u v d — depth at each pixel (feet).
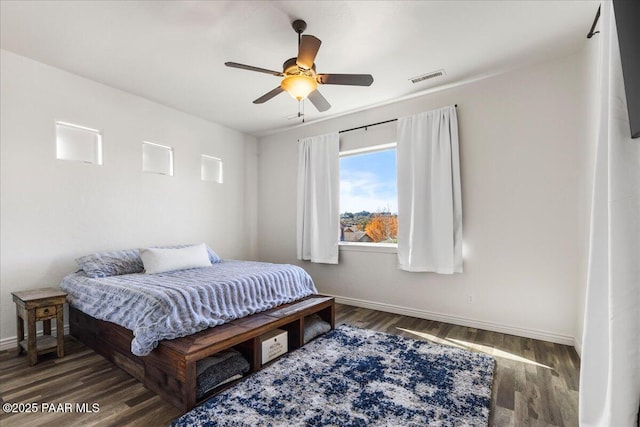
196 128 14.33
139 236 12.16
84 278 9.24
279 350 8.11
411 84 11.00
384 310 12.78
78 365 7.77
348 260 13.88
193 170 14.19
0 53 8.86
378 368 7.47
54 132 9.91
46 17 7.43
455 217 10.89
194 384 5.95
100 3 6.96
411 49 8.82
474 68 9.93
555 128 9.41
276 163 16.75
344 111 13.64
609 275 3.68
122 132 11.64
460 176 10.99
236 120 14.84
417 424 5.40
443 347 8.84
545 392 6.52
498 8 7.15
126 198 11.76
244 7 7.10
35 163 9.50
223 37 8.28
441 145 11.14
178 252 10.94
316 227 14.47
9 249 9.00
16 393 6.48
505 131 10.22
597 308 4.03
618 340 3.57
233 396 6.24
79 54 9.14
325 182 14.32
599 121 4.07
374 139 13.20
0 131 8.86
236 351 7.50
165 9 7.18
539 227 9.64
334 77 7.79
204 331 7.04
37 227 9.53
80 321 9.29
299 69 7.41
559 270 9.32
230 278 8.77
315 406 5.91
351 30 7.94
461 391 6.45
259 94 11.92
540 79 9.65
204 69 10.02
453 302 11.14
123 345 7.47
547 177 9.52
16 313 8.82
